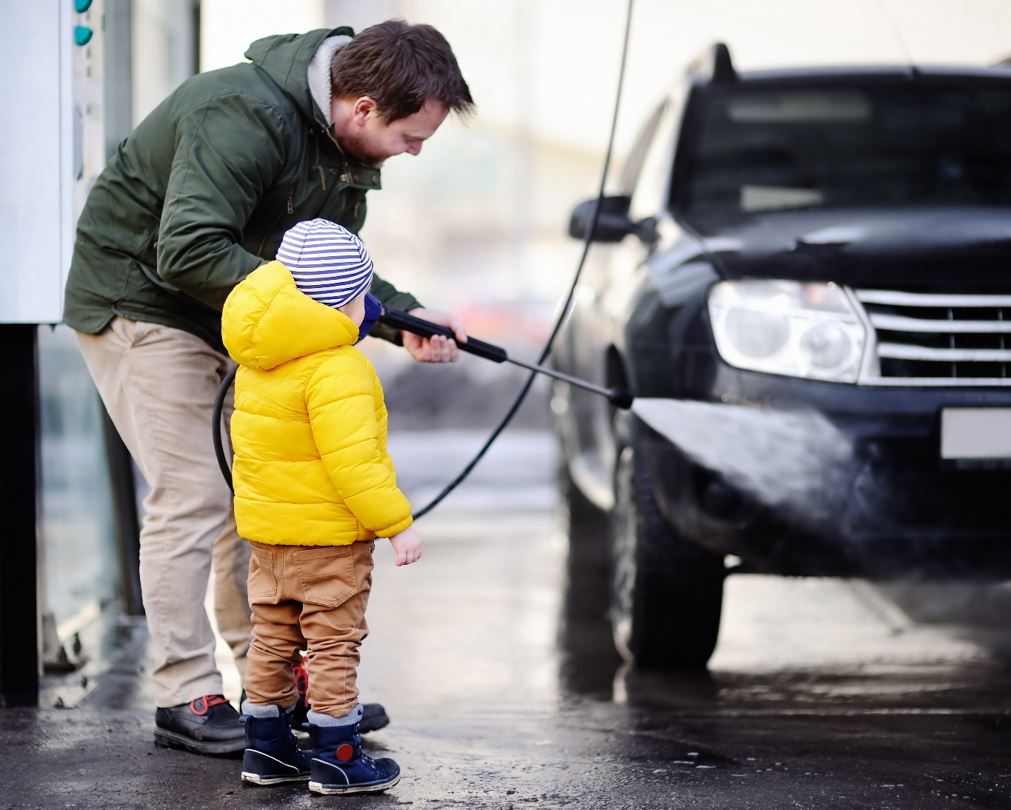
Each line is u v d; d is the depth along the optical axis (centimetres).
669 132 861
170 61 928
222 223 518
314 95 532
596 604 976
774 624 884
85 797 502
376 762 516
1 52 618
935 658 773
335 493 489
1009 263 665
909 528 633
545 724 628
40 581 660
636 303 741
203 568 566
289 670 519
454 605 977
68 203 622
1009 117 842
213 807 490
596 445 944
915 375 644
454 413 2823
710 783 520
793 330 651
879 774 531
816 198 788
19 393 649
